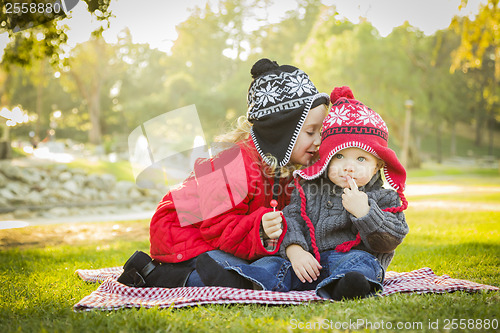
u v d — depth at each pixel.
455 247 5.38
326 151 3.07
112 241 7.66
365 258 2.87
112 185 17.09
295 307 2.55
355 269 2.79
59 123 55.19
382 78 30.70
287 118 3.19
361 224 2.86
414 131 44.97
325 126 3.13
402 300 2.55
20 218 12.31
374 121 3.07
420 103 32.38
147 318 2.31
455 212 10.56
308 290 3.01
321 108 3.28
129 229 9.21
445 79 38.62
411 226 8.08
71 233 8.76
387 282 3.36
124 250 6.18
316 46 31.95
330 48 31.11
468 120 56.62
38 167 18.25
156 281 3.14
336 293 2.71
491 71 45.94
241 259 3.05
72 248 6.61
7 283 3.84
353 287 2.65
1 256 5.82
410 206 12.59
